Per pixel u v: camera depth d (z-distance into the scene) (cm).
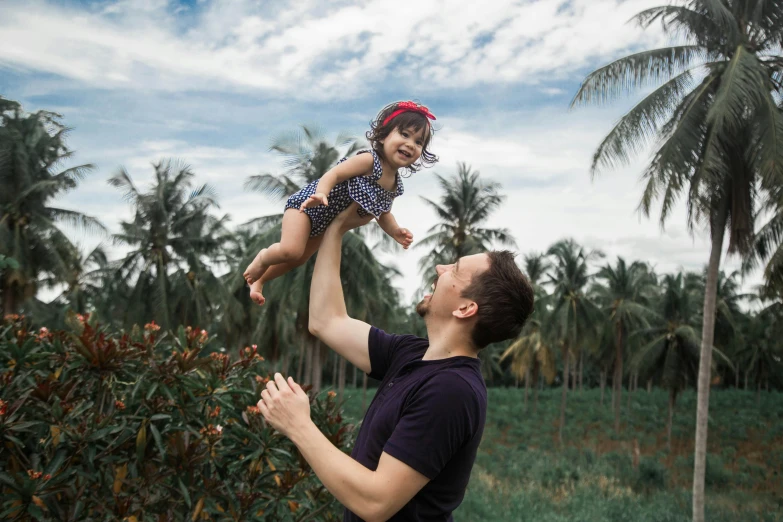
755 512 1967
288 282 2106
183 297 2884
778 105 1436
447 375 153
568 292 3394
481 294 163
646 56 1493
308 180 2112
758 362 4791
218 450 383
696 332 3441
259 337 2706
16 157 2173
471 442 154
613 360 4203
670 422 3238
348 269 2080
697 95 1451
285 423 151
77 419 346
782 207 1303
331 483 143
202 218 2912
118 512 337
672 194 1431
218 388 389
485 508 1650
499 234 2833
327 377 5734
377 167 213
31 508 306
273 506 374
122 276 2819
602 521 1614
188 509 370
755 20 1410
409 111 215
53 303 2794
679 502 2031
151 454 364
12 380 355
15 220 2222
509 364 6134
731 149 1431
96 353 351
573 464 2517
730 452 3147
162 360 404
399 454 143
